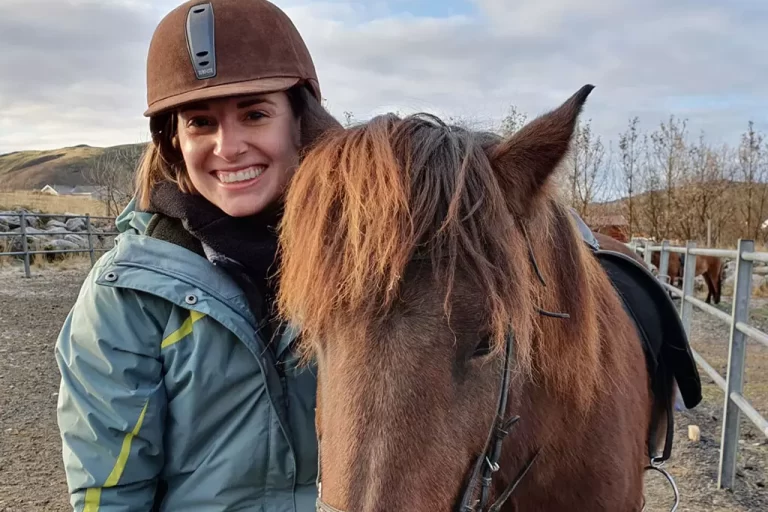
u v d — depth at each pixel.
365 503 1.19
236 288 1.77
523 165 1.46
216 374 1.76
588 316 1.64
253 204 1.76
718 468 4.36
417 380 1.25
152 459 1.79
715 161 21.41
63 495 3.93
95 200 30.64
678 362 2.44
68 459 1.72
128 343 1.71
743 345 4.10
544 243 1.54
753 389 6.20
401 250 1.26
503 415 1.39
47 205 24.72
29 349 7.45
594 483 1.76
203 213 1.79
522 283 1.33
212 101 1.69
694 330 9.77
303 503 1.86
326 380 1.34
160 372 1.78
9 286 12.27
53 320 9.10
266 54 1.73
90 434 1.69
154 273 1.72
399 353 1.26
